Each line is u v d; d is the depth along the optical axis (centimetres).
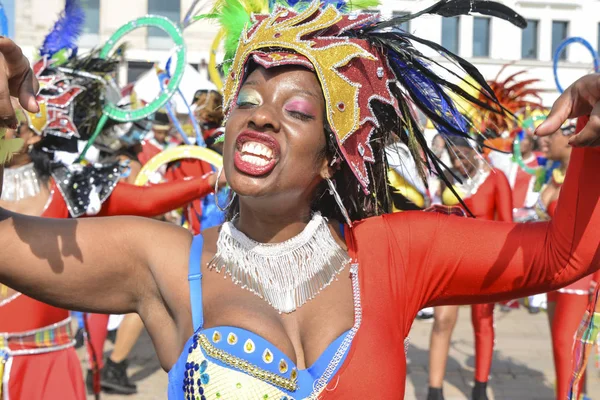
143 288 173
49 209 321
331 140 171
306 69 169
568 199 162
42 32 1276
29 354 310
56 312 318
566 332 440
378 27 184
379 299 172
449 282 178
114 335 659
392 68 189
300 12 177
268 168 163
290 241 174
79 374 328
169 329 171
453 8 187
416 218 183
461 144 484
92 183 327
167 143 670
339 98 168
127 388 512
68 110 336
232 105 172
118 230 171
